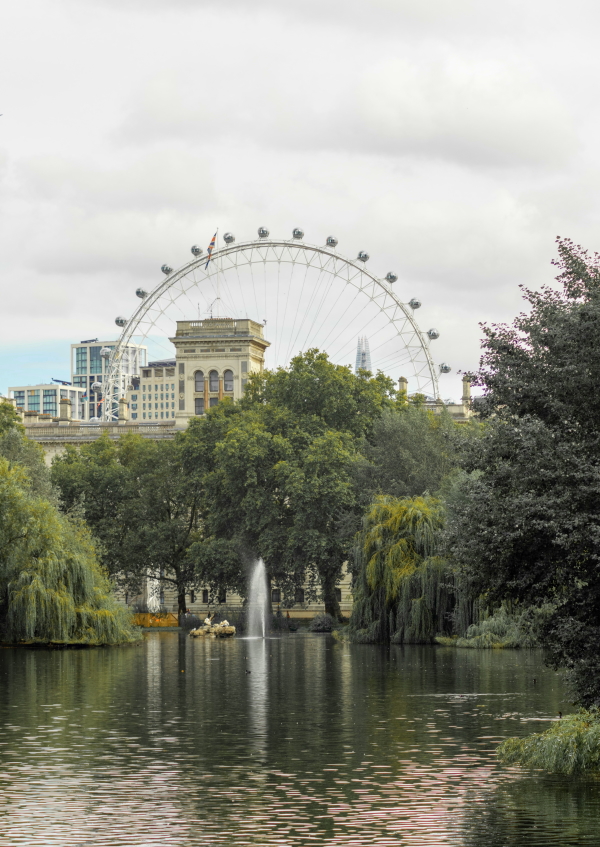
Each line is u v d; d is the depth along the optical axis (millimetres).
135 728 38094
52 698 46969
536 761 30688
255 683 53156
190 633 105875
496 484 31672
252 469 115938
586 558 30422
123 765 31172
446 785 28250
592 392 31312
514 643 75438
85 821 24547
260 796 27047
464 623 79188
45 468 104062
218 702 45406
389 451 111562
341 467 114312
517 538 30562
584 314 31328
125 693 48844
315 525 115500
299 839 22984
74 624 80438
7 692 49312
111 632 82250
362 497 110062
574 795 26953
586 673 30953
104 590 85188
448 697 46688
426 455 108062
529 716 40688
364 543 86812
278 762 31625
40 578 78312
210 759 32094
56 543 80438
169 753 33094
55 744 34750
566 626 30578
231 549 117562
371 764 31250
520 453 30547
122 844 22641
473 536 31562
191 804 26203
